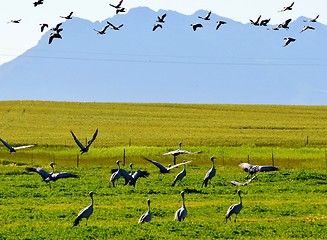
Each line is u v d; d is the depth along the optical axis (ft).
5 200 162.81
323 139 326.44
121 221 134.51
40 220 136.15
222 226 125.80
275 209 147.33
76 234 117.80
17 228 125.08
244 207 149.48
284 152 271.69
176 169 231.50
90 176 209.56
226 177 205.67
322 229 124.98
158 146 295.48
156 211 144.66
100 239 114.52
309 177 202.90
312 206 151.94
